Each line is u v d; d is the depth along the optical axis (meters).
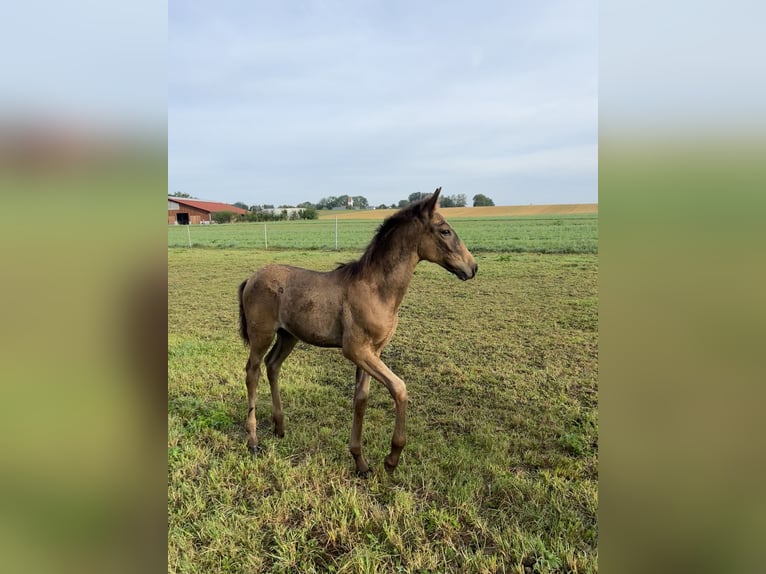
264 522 2.54
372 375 2.93
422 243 2.94
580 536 2.39
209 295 8.98
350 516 2.56
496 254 13.81
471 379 4.52
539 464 3.06
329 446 3.33
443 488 2.82
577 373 4.61
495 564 2.21
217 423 3.60
